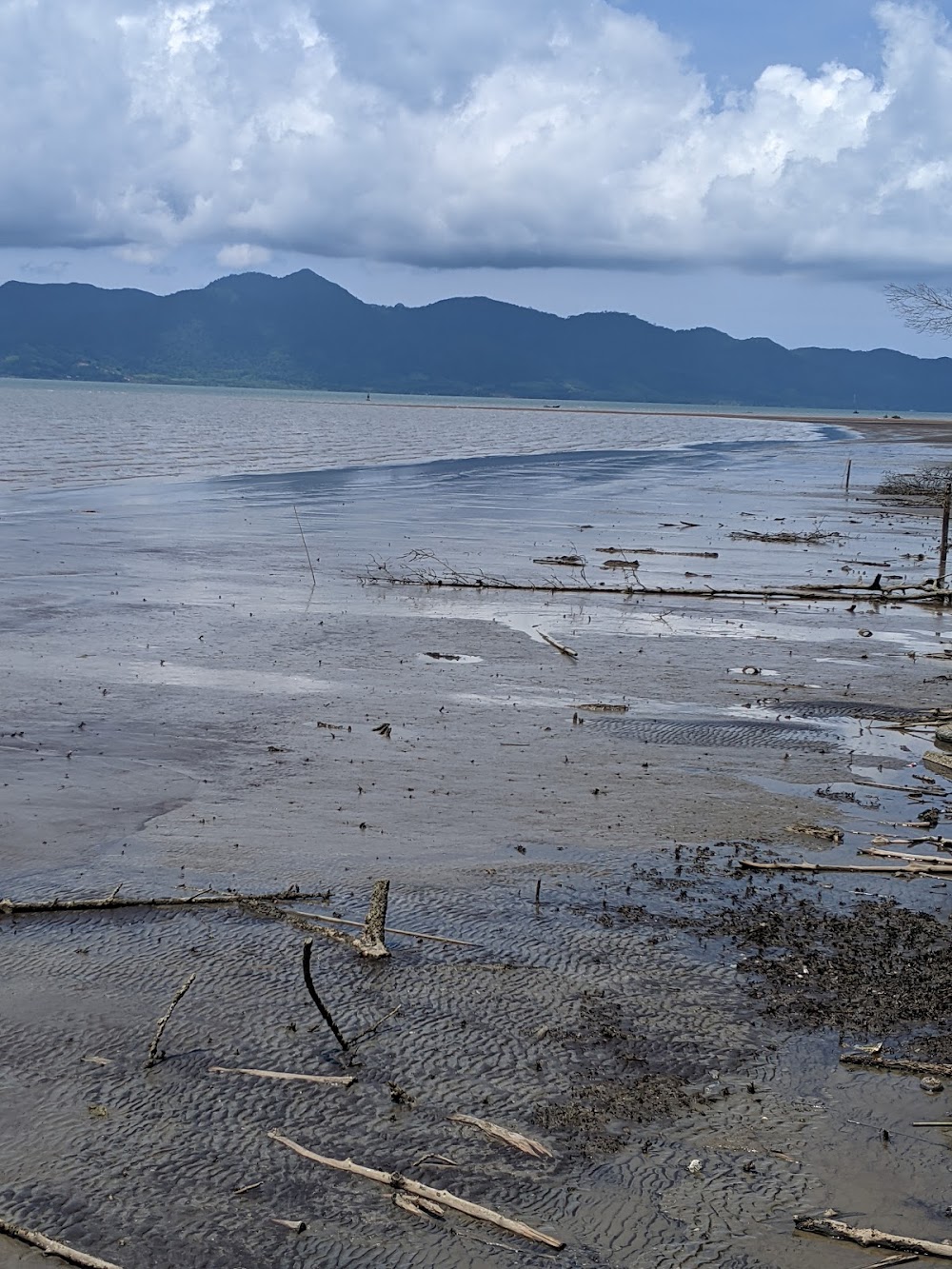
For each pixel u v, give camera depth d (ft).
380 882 27.68
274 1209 17.60
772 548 96.84
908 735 43.37
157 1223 17.26
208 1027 22.38
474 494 135.23
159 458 177.88
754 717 44.88
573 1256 16.80
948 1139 19.62
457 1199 17.74
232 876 29.12
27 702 43.39
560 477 163.63
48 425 272.51
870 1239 17.08
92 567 75.51
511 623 62.39
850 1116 20.18
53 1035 21.94
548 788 36.09
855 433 378.12
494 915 27.45
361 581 74.18
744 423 505.25
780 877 30.25
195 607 63.46
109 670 48.75
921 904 28.81
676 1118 20.03
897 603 73.15
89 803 33.47
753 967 25.36
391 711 43.96
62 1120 19.48
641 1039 22.43
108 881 28.60
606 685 49.08
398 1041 22.09
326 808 33.71
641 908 28.04
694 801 35.55
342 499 124.67
